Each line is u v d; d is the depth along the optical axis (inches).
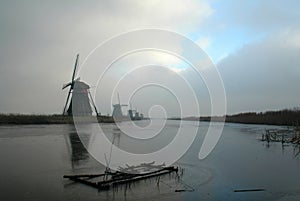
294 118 2637.8
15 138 1295.5
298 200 470.0
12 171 647.1
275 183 571.8
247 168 719.1
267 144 1255.5
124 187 517.7
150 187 522.3
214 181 580.4
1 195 471.8
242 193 503.5
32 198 457.4
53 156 853.2
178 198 468.4
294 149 1087.0
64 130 1726.1
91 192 487.2
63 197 462.0
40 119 2341.3
